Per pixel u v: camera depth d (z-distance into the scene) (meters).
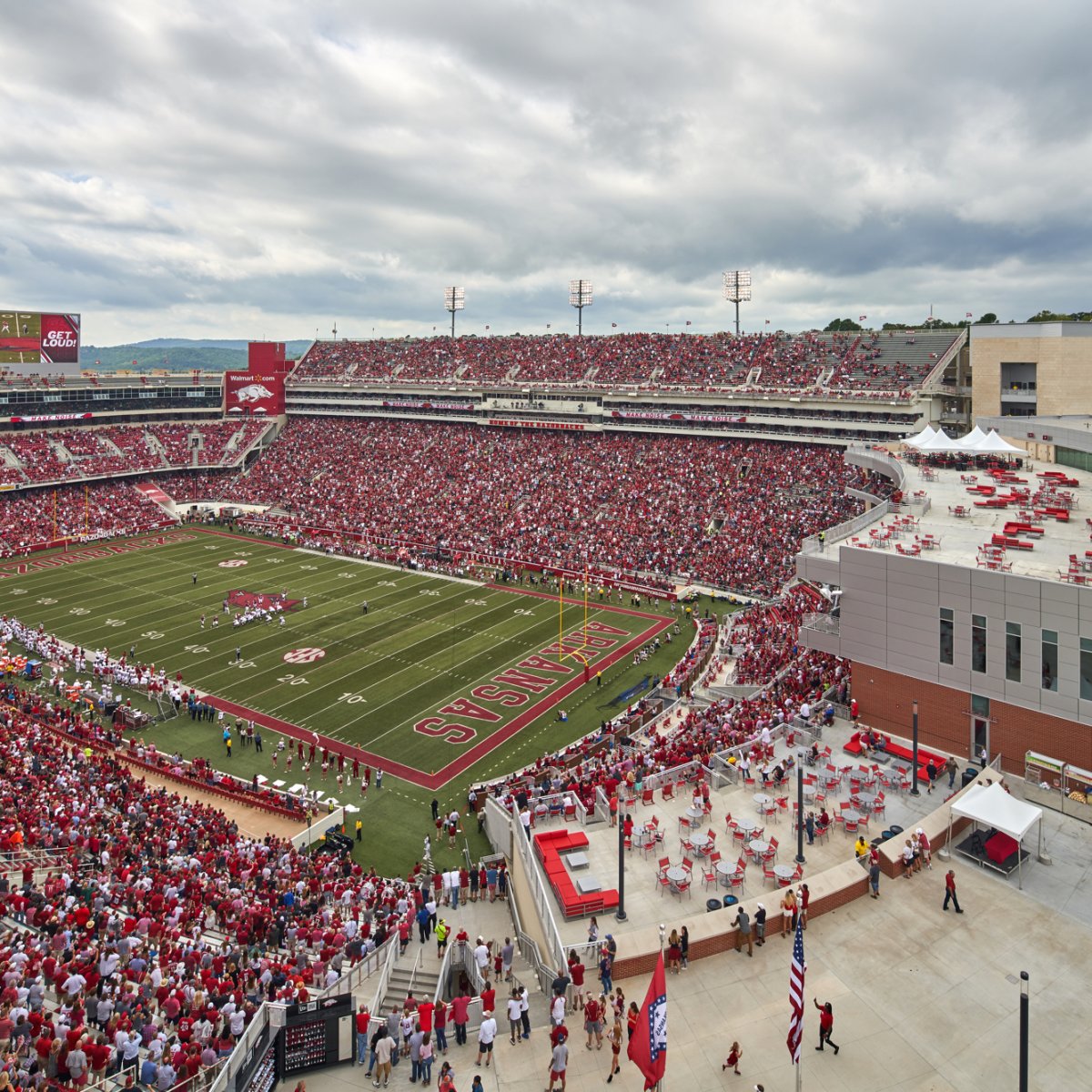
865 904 24.31
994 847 26.08
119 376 116.81
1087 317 107.25
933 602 33.94
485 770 42.69
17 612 67.06
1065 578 31.52
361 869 33.97
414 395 116.50
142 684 52.78
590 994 20.33
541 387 106.31
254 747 45.31
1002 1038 19.30
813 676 44.12
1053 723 31.12
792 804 30.12
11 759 38.44
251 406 125.19
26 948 23.36
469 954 25.42
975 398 78.56
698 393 95.19
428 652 58.81
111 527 94.81
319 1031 19.28
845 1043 19.16
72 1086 18.09
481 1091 17.73
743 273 116.69
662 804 30.94
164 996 21.39
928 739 34.78
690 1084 18.03
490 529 86.62
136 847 32.19
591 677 54.25
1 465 98.56
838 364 92.50
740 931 22.28
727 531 77.81
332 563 83.44
